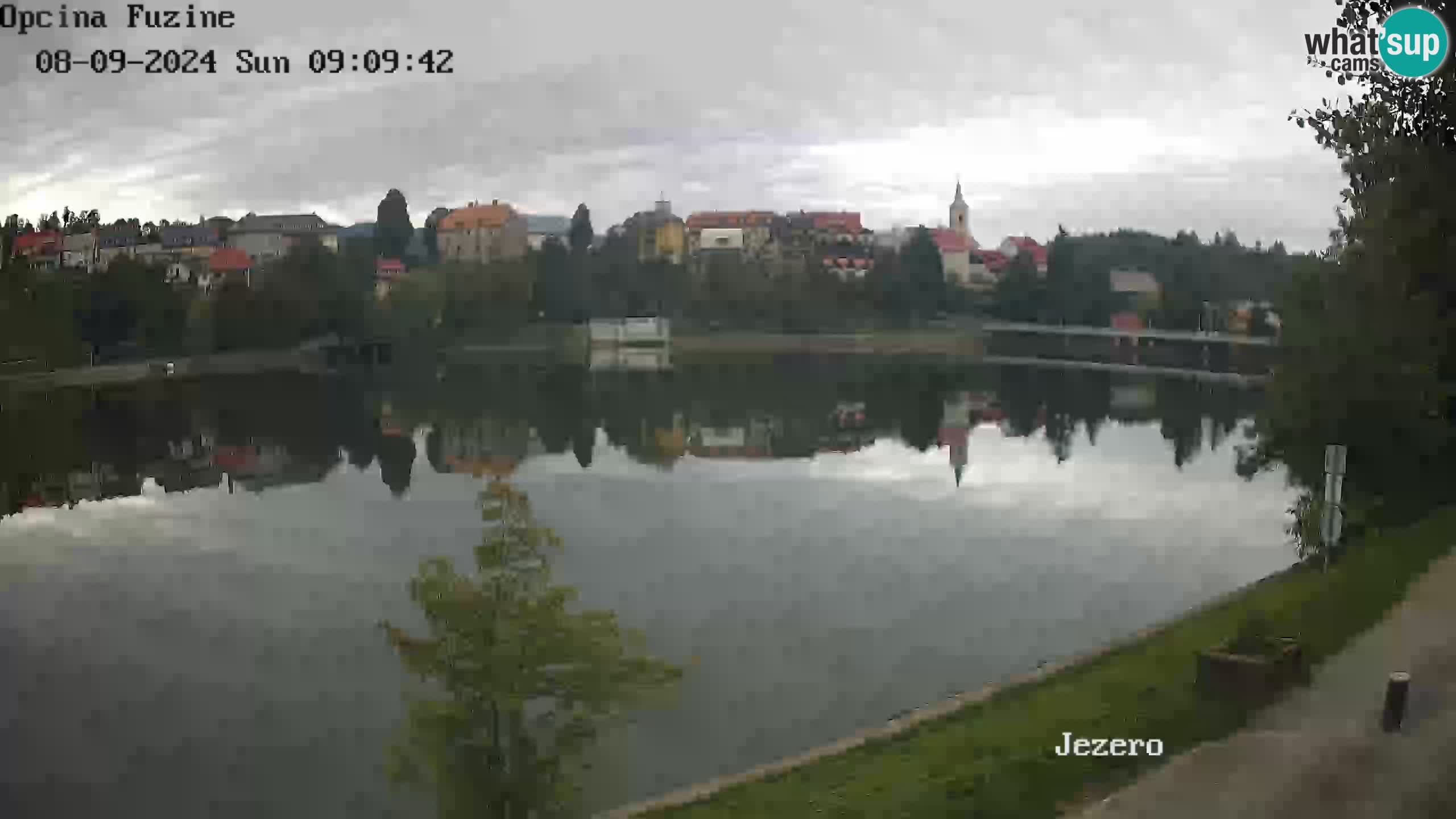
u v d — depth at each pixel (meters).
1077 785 19.17
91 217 188.88
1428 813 16.67
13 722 37.28
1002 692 30.09
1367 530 40.78
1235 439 108.00
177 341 157.12
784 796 22.77
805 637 44.47
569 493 76.88
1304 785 17.88
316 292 179.88
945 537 63.12
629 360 199.00
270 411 123.00
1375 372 41.88
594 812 28.23
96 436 102.44
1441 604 27.67
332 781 33.03
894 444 103.50
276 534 64.69
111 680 40.97
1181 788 18.28
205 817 30.64
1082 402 142.50
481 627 21.66
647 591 51.38
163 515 70.25
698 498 75.31
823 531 64.81
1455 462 43.34
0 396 106.19
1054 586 52.53
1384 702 20.47
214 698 39.25
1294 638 24.95
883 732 27.95
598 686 22.22
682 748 32.88
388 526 66.88
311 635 46.44
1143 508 72.00
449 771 21.84
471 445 100.69
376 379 159.00
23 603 50.75
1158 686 23.89
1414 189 43.69
